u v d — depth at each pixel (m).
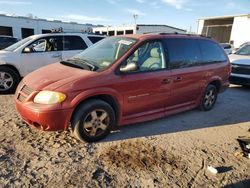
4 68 6.98
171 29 36.94
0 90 6.98
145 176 3.42
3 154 3.71
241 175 3.61
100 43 5.25
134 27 35.38
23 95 4.04
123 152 3.98
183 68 5.20
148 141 4.40
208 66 5.80
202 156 4.03
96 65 4.39
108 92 4.11
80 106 3.96
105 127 4.26
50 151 3.88
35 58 7.48
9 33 37.78
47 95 3.75
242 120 5.75
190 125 5.24
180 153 4.07
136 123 5.10
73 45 8.25
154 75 4.65
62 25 42.47
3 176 3.22
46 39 7.81
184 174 3.53
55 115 3.74
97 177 3.33
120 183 3.25
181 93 5.25
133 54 4.47
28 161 3.59
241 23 25.83
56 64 4.84
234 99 7.59
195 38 5.67
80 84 3.89
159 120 5.39
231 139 4.72
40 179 3.22
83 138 4.09
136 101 4.52
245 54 9.77
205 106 6.09
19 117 5.14
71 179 3.26
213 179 3.47
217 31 32.62
